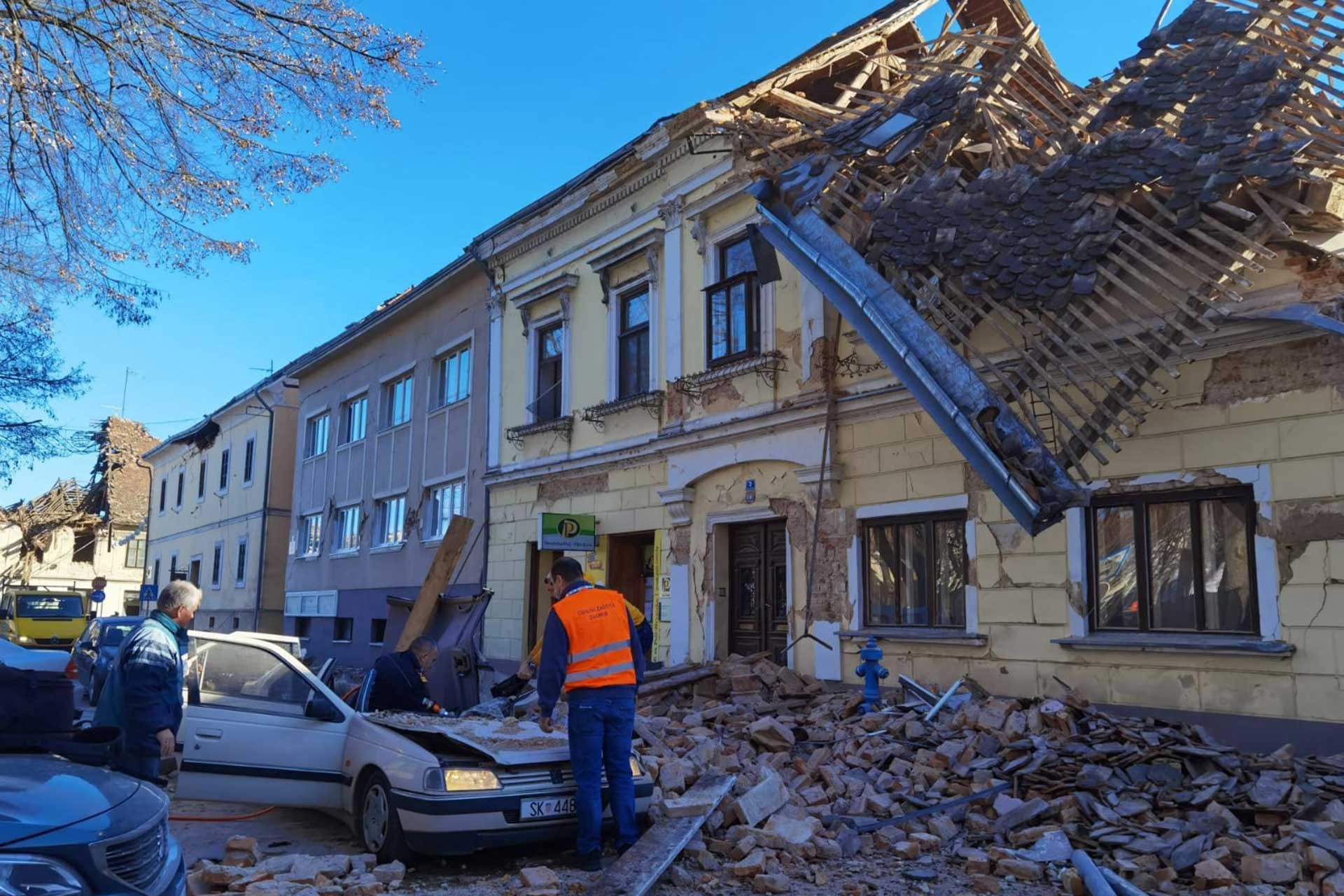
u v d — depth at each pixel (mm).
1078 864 5793
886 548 10992
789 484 12062
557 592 6598
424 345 21531
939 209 9312
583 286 16156
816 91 13383
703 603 13125
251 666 7543
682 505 13516
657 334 14352
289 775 7082
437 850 6086
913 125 10156
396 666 8555
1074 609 9008
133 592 49469
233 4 9070
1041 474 7930
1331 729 7359
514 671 16547
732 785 7148
